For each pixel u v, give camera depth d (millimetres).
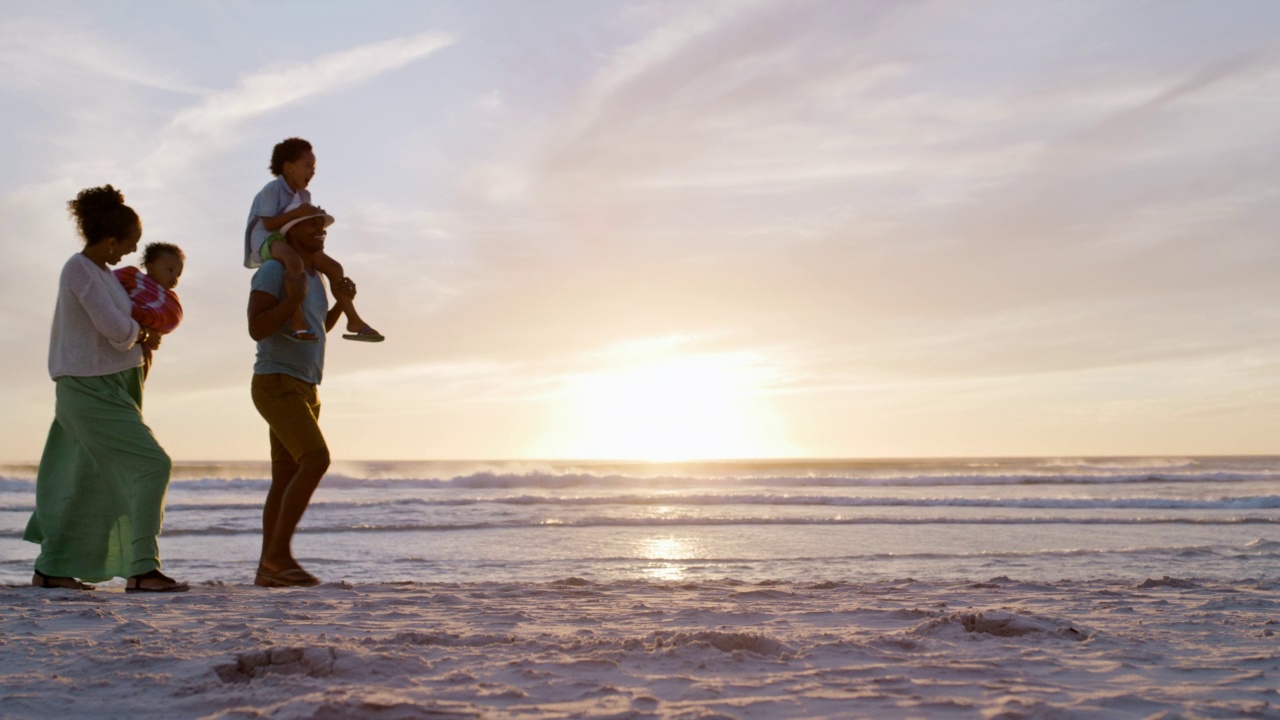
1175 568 9359
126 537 4922
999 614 3252
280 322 5043
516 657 2602
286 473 5520
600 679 2287
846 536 13820
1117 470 59156
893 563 10188
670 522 16062
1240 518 17062
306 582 5238
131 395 5004
